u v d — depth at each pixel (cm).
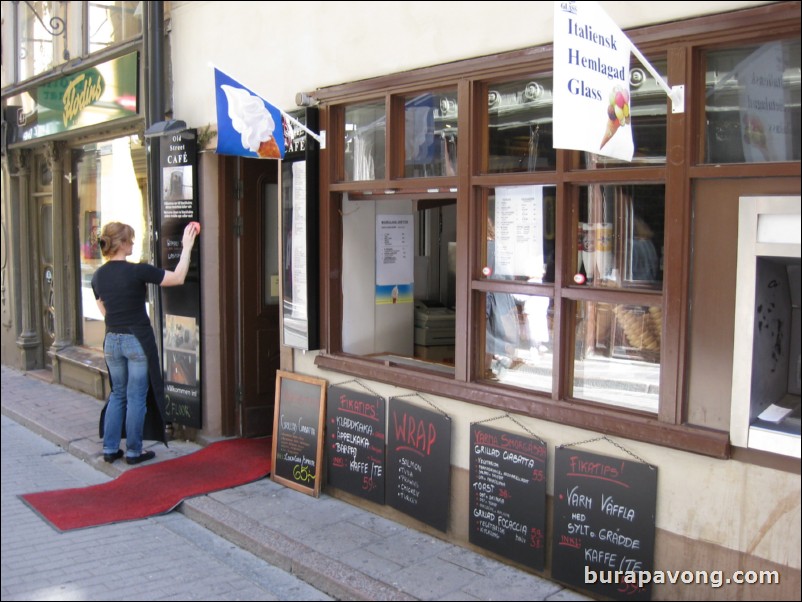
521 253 434
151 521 539
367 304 567
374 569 435
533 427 420
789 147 324
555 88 307
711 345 347
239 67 622
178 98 698
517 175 426
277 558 464
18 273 1060
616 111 329
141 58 739
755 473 335
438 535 479
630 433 371
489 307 455
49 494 583
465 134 448
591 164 396
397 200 551
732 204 338
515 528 427
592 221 400
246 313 692
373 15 502
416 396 486
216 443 677
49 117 928
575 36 307
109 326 640
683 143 348
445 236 589
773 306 353
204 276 679
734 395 337
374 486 514
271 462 606
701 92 348
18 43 1019
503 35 424
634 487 371
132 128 803
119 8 784
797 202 315
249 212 688
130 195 822
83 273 959
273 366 710
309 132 533
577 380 412
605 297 388
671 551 362
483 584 413
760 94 332
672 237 354
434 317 581
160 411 653
